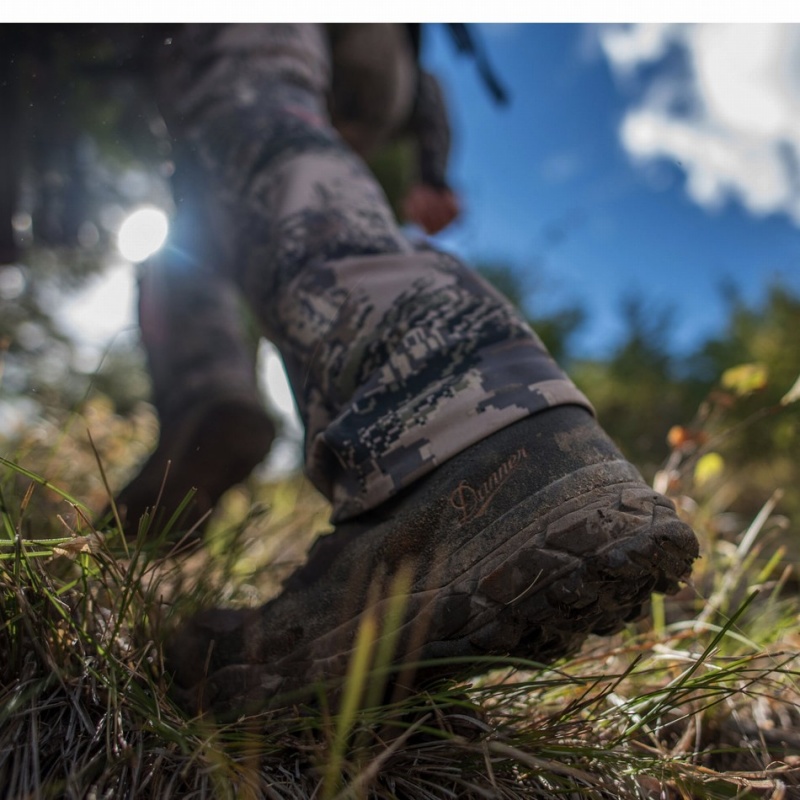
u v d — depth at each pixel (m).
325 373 0.76
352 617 0.64
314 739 0.63
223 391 1.26
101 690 0.64
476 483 0.63
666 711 0.65
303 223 0.82
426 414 0.67
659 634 0.92
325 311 0.77
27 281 2.53
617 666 0.90
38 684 0.62
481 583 0.59
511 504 0.61
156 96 1.12
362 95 1.41
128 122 1.35
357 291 0.76
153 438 2.05
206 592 0.81
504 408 0.65
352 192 0.85
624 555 0.57
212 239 0.99
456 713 0.66
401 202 3.49
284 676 0.66
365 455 0.67
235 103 0.95
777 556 1.00
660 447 2.75
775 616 1.00
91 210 1.68
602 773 0.64
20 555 0.64
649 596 0.64
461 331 0.71
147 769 0.58
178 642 0.71
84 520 0.70
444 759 0.62
